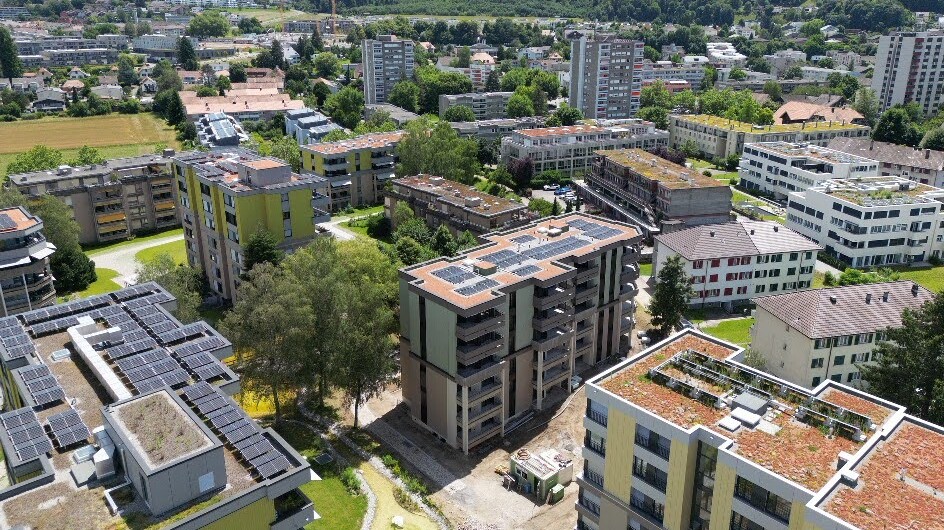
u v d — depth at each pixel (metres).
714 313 139.12
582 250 109.56
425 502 83.44
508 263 103.88
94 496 54.22
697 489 61.81
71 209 167.12
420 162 199.88
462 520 81.38
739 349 74.25
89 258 164.88
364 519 78.12
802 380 102.00
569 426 100.88
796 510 53.22
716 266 138.38
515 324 98.06
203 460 53.62
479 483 88.62
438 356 93.88
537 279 97.75
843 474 53.50
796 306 105.19
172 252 171.62
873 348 102.50
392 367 98.31
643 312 138.50
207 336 77.62
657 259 149.50
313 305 92.88
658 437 62.56
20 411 62.34
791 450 57.78
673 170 187.75
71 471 56.50
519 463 87.69
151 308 84.25
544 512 83.38
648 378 68.94
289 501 58.69
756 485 55.78
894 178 180.50
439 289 93.62
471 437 94.50
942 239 161.12
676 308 123.50
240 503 53.25
